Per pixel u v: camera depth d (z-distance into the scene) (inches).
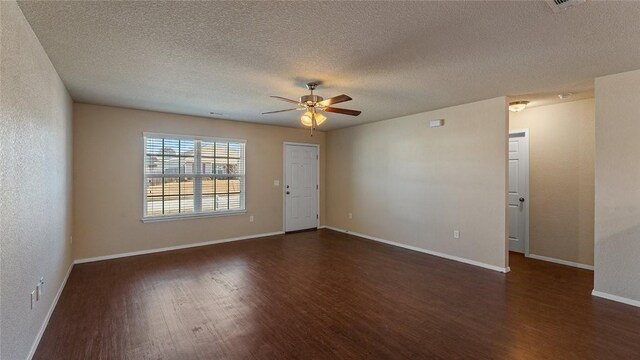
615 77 120.6
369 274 156.9
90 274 154.6
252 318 109.8
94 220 176.9
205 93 150.9
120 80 130.2
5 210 66.4
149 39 91.6
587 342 93.9
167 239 202.4
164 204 201.6
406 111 194.2
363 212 244.8
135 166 189.2
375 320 108.4
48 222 106.0
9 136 68.4
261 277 152.2
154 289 136.0
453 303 122.3
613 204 121.8
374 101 167.6
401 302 123.4
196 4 72.5
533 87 140.6
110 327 102.7
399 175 214.2
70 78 127.6
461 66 113.4
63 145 136.0
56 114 118.7
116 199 183.5
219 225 224.4
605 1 70.3
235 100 164.6
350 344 93.4
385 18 79.0
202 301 123.9
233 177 231.9
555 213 176.1
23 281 79.1
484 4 72.0
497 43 93.5
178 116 203.8
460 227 177.6
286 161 260.1
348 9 74.8
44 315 101.0
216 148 223.3
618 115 119.9
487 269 163.9
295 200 265.9
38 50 91.7
